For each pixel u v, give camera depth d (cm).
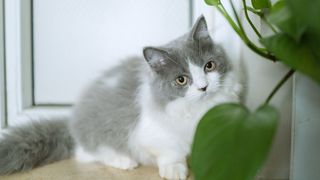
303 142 69
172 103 76
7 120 94
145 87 81
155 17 94
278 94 78
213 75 75
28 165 82
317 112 68
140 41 95
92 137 85
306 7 47
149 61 76
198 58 75
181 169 78
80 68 97
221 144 52
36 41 96
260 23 76
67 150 89
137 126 81
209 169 51
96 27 96
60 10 95
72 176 79
